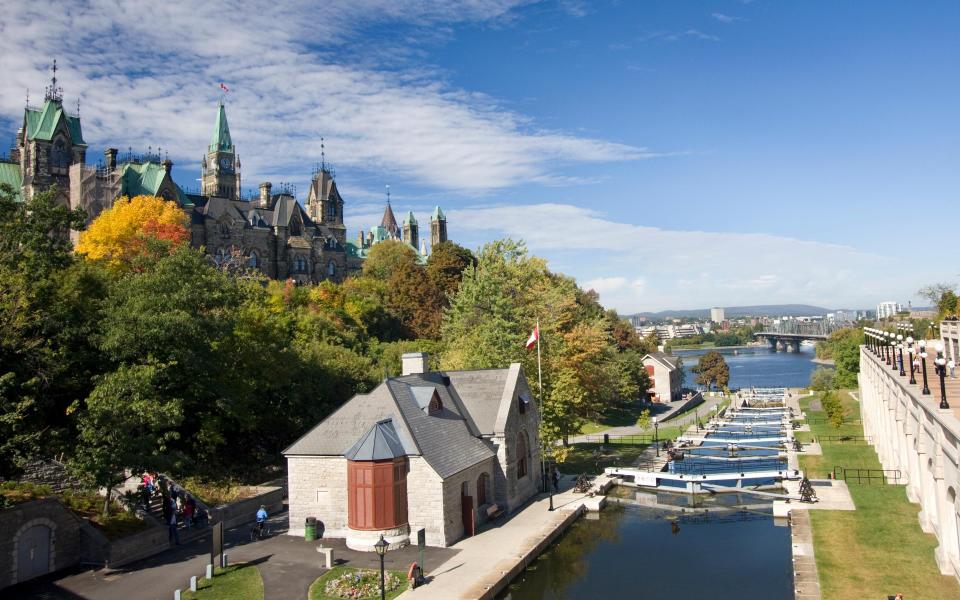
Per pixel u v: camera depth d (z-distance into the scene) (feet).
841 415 302.86
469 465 153.28
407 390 162.71
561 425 223.51
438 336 409.49
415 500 143.23
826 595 111.75
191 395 174.60
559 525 160.76
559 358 235.40
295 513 149.28
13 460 122.93
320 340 302.45
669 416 401.08
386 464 140.15
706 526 170.19
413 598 113.29
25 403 117.39
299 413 224.74
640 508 188.14
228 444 205.16
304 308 341.62
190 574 123.85
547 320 254.68
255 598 112.98
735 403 466.70
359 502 140.15
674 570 139.85
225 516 156.46
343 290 402.31
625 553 151.12
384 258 549.54
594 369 271.08
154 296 165.68
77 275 168.55
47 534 123.95
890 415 198.29
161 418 138.82
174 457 148.25
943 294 413.80
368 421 150.51
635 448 278.67
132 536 131.64
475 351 220.02
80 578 121.70
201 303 174.19
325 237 620.90
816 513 159.53
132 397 137.18
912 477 163.63
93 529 128.98
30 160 447.83
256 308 219.82
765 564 141.49
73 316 157.38
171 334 158.61
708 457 247.50
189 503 155.33
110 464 129.49
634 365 426.51
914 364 180.04
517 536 150.20
